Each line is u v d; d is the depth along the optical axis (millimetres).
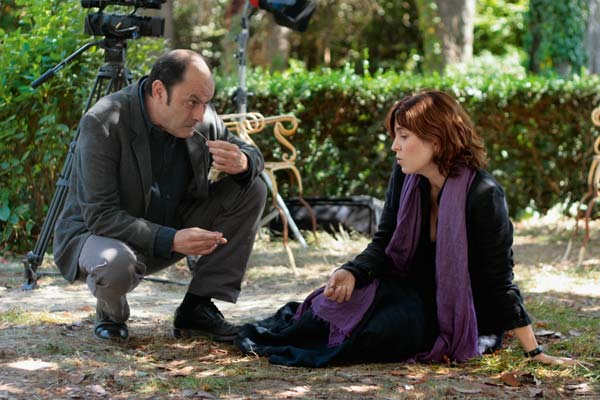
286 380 4180
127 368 4258
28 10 8258
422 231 4598
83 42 8086
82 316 5438
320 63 28344
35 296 6211
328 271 7840
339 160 10875
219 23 26922
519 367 4387
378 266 4609
